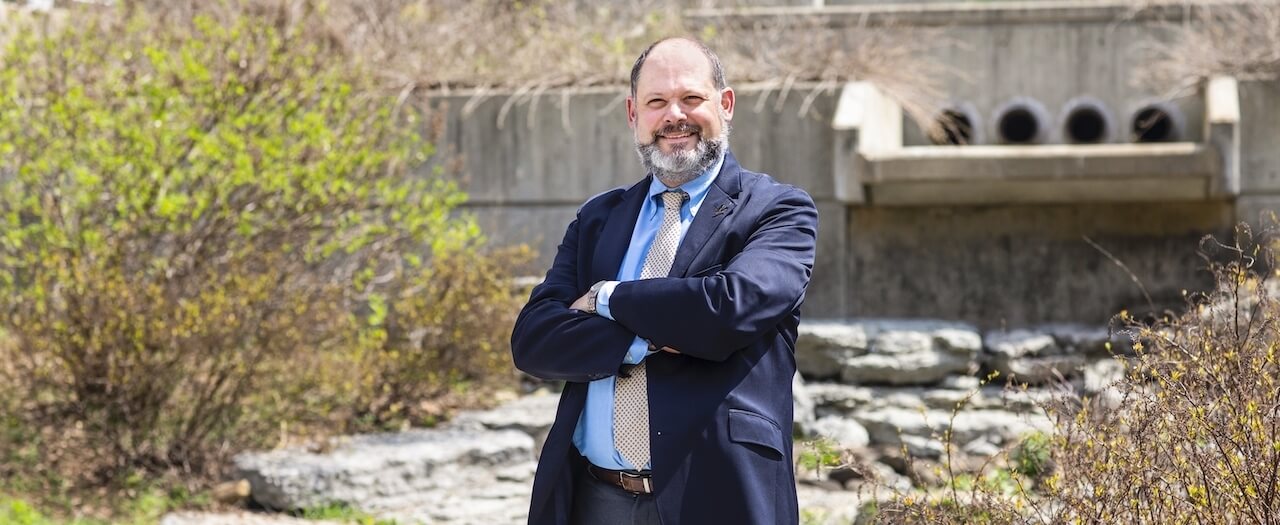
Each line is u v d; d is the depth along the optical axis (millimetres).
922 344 7562
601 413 3033
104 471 6172
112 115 7094
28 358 6395
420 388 7297
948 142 10156
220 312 6336
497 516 5930
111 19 7863
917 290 8484
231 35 7414
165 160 7016
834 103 8547
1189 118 9703
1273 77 8312
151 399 6359
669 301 2895
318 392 7039
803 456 6340
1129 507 3287
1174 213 8219
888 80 8984
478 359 7336
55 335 6293
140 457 6250
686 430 2883
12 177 7988
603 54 9281
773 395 2988
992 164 7852
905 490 5000
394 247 7824
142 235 6969
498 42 9688
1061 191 8023
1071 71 10078
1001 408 7004
